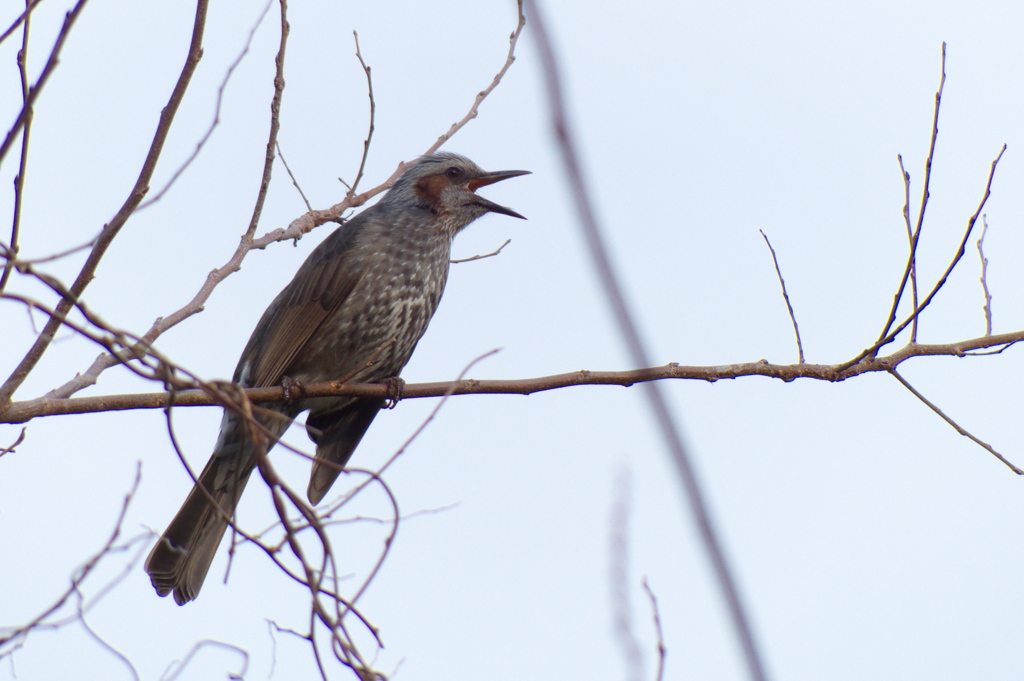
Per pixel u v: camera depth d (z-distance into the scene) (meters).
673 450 2.67
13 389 8.04
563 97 2.78
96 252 7.47
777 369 10.16
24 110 6.09
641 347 2.67
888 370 10.05
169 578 10.55
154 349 6.34
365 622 6.59
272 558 6.43
